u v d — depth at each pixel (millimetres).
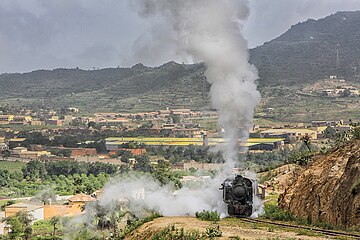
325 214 67125
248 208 77000
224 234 57719
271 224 65562
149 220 78188
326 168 78000
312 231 57469
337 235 54844
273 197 107500
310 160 132125
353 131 99562
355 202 61344
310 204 72812
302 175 85625
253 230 59750
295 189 82938
